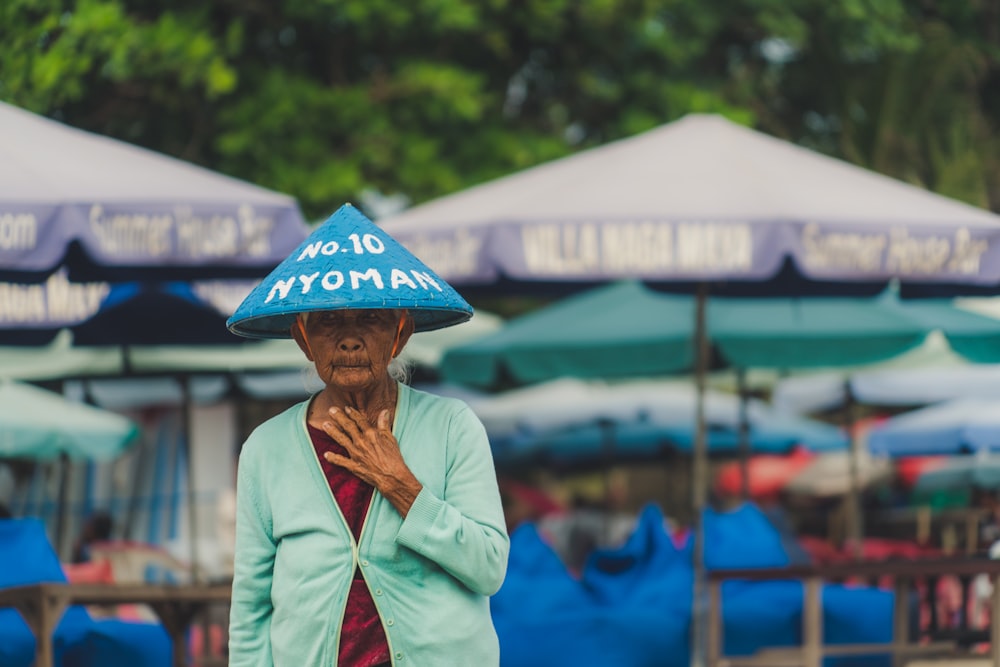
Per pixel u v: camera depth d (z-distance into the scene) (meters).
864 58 45.69
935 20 47.66
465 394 37.16
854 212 15.94
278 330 9.15
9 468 31.25
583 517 34.72
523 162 36.31
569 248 15.80
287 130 33.72
